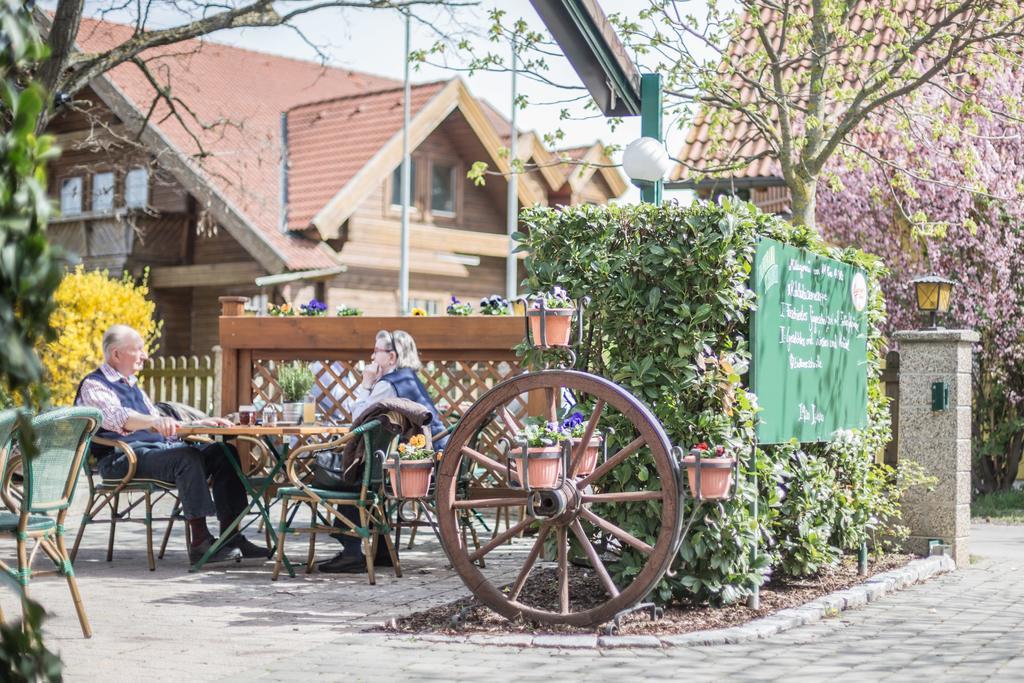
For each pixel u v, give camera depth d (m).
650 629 5.60
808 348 6.83
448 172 27.19
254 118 27.91
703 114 13.81
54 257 2.36
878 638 5.59
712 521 5.96
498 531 9.41
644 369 6.04
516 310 9.40
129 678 4.66
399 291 25.88
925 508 8.38
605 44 8.19
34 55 2.39
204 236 25.69
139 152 16.44
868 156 13.16
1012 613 6.36
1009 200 13.38
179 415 8.45
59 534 5.43
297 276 22.77
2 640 2.45
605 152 13.55
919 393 8.39
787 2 12.25
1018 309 13.62
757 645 5.38
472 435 5.91
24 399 2.43
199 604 6.32
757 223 6.38
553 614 5.64
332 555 8.20
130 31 26.64
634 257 6.11
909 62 12.20
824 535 7.04
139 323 16.81
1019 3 11.85
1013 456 13.93
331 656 5.07
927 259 14.25
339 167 24.78
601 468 5.73
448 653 5.14
